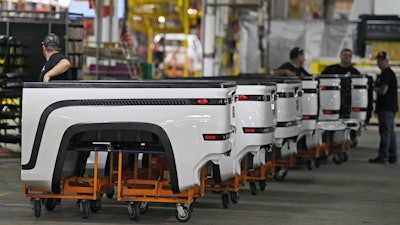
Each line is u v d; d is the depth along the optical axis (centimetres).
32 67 2491
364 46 3819
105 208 1319
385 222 1246
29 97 1171
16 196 1445
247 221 1226
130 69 3541
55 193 1203
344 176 1898
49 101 1167
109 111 1149
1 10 2480
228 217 1260
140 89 1141
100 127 1152
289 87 1548
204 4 4203
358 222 1242
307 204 1428
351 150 2639
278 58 4184
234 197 1397
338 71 2306
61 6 3322
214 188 1356
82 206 1216
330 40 4128
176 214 1205
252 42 4266
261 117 1336
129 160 1416
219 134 1127
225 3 4744
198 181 1148
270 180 1797
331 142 2130
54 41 1410
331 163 2209
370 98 2427
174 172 1139
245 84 1338
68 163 1231
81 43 2581
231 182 1357
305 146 1958
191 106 1130
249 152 1357
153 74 4562
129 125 1145
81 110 1157
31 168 1180
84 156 1264
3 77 2217
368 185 1731
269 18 4197
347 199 1505
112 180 1270
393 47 3803
